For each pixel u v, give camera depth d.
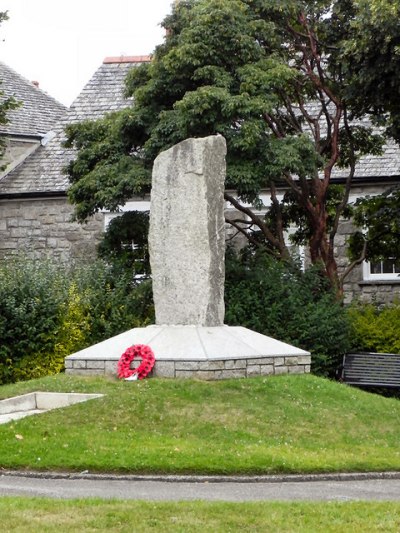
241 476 11.09
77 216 21.09
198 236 15.58
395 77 19.48
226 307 19.34
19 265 20.67
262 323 19.45
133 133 20.83
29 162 28.14
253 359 15.05
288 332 19.31
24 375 19.02
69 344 19.23
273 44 20.97
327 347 19.47
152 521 8.84
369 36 19.19
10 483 10.73
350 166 23.20
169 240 15.80
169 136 19.69
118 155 20.80
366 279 25.22
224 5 19.98
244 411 13.39
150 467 11.20
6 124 26.05
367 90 20.12
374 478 11.30
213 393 13.92
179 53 19.52
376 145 22.86
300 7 21.22
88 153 21.22
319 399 14.31
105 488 10.52
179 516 9.02
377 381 18.80
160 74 20.23
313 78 21.61
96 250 24.00
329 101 23.19
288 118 22.58
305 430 13.04
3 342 19.14
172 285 15.73
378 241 22.39
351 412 13.94
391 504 9.70
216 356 14.67
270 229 22.84
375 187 25.06
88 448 11.82
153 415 13.15
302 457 11.73
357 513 9.26
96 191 20.44
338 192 23.59
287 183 22.72
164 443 12.15
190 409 13.34
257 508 9.36
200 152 15.62
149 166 20.22
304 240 23.06
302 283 20.66
